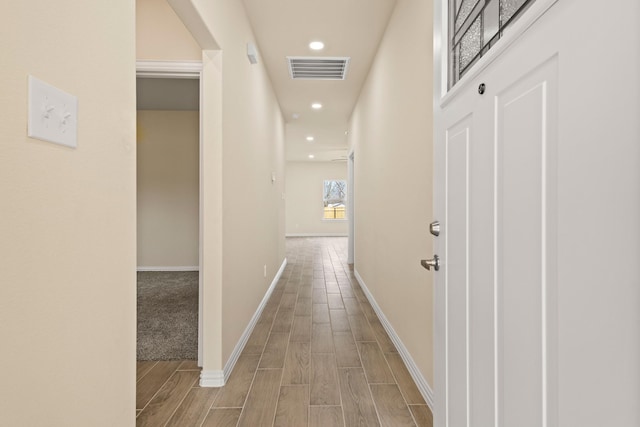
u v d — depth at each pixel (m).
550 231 0.69
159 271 5.62
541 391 0.72
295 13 2.78
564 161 0.65
